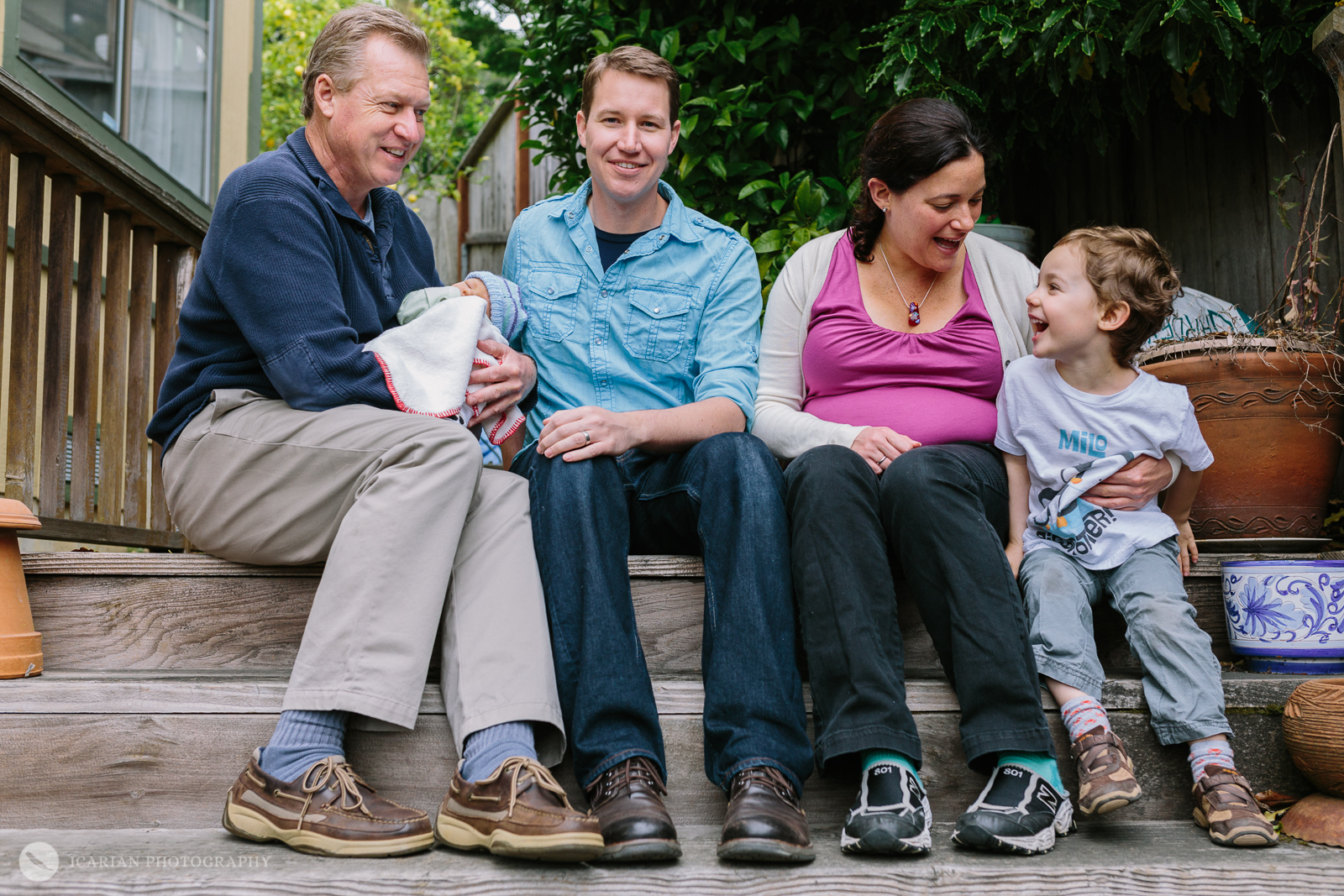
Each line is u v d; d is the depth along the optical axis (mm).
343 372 1719
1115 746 1590
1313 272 2549
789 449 1998
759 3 3615
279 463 1704
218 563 1871
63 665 1870
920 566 1681
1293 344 2240
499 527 1666
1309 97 2809
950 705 1705
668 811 1657
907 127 1933
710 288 2111
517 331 2088
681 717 1682
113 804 1609
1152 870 1389
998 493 1932
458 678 1578
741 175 3525
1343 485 2881
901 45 2902
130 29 4578
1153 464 1900
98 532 2672
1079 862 1415
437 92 11844
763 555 1645
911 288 2119
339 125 1866
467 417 1858
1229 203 3150
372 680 1520
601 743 1533
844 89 3469
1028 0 2809
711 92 3539
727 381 1986
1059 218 3656
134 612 1875
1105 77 2961
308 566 1855
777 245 3285
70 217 2625
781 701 1552
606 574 1650
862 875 1355
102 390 3084
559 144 4078
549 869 1354
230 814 1484
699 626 1906
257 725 1629
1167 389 1921
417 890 1314
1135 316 1850
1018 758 1567
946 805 1685
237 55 5723
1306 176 2951
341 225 1901
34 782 1608
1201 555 2070
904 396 2025
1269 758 1753
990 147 2002
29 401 2455
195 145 5242
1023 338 2131
